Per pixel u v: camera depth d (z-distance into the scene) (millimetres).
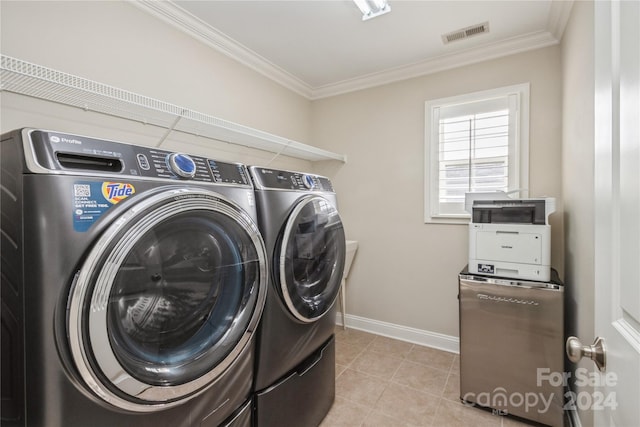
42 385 657
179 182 927
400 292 2748
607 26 644
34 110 1364
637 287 493
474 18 1957
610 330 610
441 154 2557
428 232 2611
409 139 2699
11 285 698
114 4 1634
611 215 615
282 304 1316
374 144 2885
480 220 1812
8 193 706
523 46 2193
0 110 1275
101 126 1595
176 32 1944
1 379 732
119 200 765
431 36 2164
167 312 898
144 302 825
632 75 518
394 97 2775
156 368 836
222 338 1045
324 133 3186
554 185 2115
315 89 3100
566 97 1890
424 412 1737
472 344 1788
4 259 715
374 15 1874
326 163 3168
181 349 938
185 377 894
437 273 2576
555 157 2111
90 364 684
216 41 2160
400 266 2748
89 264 688
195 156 1052
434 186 2580
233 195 1108
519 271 1694
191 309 976
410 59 2496
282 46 2303
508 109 2283
